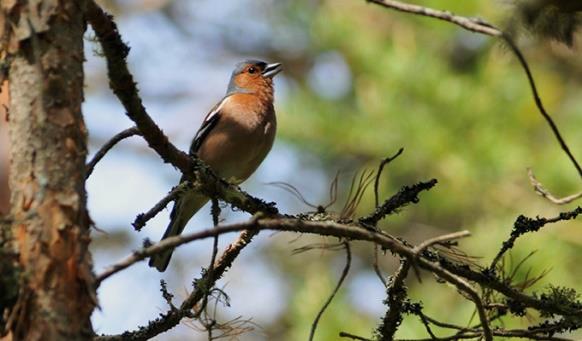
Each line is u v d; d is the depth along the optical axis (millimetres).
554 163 13164
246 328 6137
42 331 4367
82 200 4617
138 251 4660
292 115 13977
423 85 13539
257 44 20125
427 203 13719
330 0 16172
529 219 6254
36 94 4625
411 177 14359
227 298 5887
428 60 13703
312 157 15469
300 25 17219
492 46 13523
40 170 4551
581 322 6199
